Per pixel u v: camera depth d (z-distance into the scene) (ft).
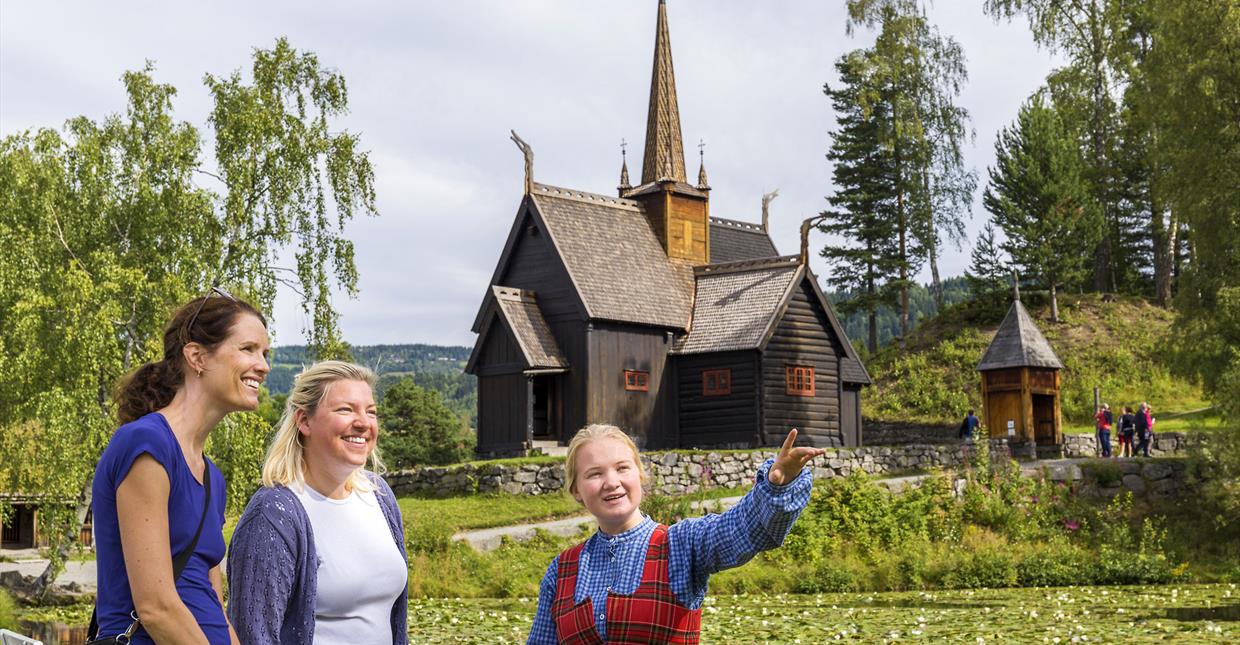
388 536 15.31
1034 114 185.98
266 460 14.94
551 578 15.69
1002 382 111.04
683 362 117.29
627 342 113.70
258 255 80.43
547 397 114.21
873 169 197.98
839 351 120.37
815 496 87.04
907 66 182.80
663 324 115.44
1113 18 160.15
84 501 74.38
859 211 198.08
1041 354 110.42
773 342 115.03
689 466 95.76
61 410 69.82
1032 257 172.96
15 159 81.61
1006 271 180.96
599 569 15.19
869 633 49.75
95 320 71.41
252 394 13.70
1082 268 179.22
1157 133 138.31
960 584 78.64
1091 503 94.68
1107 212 197.16
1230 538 88.94
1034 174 177.78
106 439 71.67
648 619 14.65
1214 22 107.14
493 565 76.64
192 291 77.66
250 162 80.79
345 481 15.34
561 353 112.27
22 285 76.33
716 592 75.20
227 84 83.15
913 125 181.06
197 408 13.53
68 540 74.33
